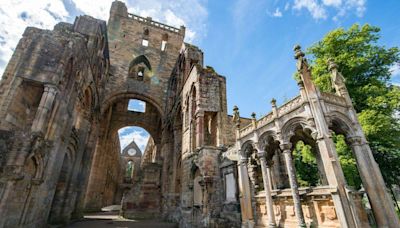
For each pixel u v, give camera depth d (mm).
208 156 17859
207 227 15250
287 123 11180
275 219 11719
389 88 15211
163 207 26469
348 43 16422
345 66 16422
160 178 30016
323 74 17531
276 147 15148
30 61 14500
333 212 8688
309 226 9617
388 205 8477
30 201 12836
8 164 11547
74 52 16578
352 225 7547
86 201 33219
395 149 14477
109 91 32094
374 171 9211
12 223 11453
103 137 36188
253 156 16562
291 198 10930
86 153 25672
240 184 14023
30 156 12344
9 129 13000
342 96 10945
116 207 45531
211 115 22516
